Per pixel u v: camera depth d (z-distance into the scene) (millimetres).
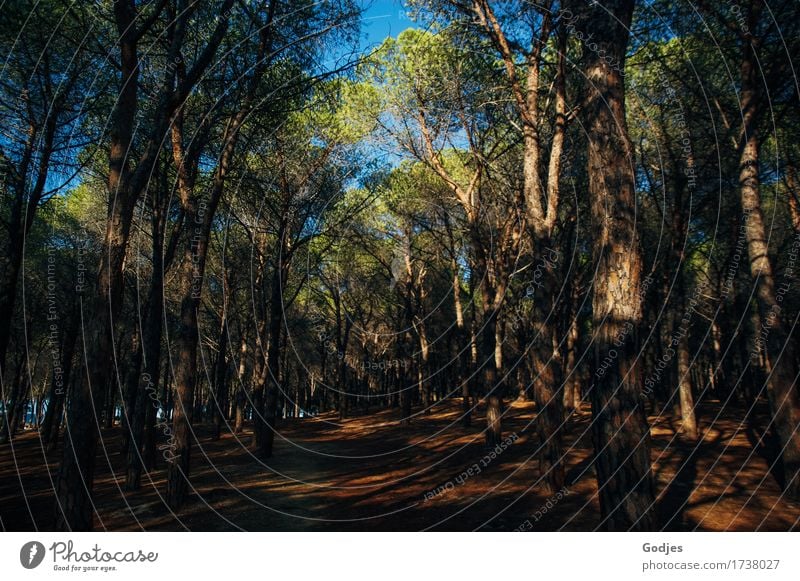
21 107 11508
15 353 24922
